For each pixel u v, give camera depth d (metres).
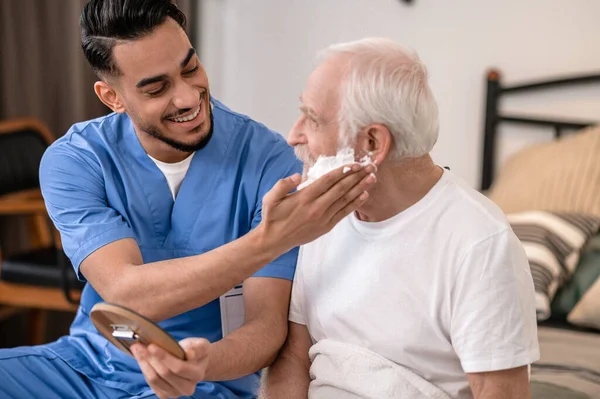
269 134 2.16
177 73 1.91
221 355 1.76
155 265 1.82
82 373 2.03
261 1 3.98
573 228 3.05
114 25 1.87
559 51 3.57
